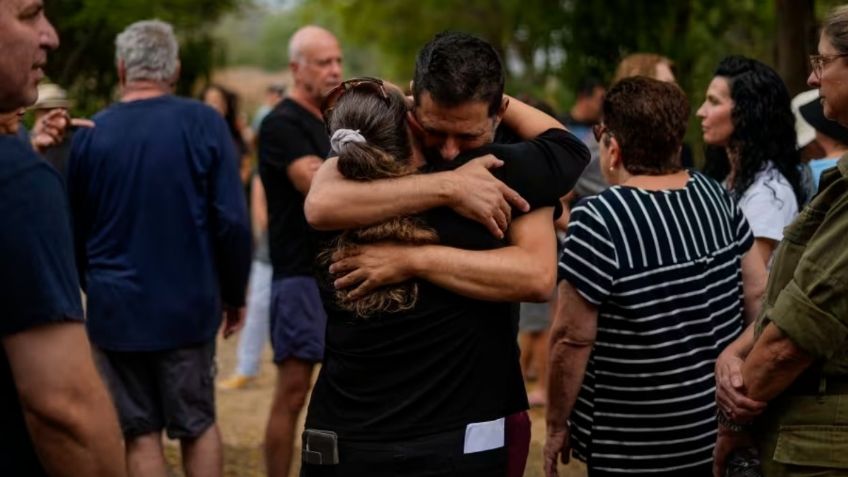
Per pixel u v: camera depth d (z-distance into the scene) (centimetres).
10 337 255
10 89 265
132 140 522
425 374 333
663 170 403
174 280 526
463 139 336
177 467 697
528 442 358
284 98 588
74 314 261
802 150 544
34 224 254
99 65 1485
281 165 569
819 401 323
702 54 1073
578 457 416
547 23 1107
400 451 331
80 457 262
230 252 541
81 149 527
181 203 526
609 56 1070
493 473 339
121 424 534
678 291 387
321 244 349
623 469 395
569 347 394
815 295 308
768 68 482
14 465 265
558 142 354
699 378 391
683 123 402
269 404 860
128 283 521
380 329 334
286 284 577
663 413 389
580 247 385
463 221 336
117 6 1402
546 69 1159
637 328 386
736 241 413
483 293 330
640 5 1036
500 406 341
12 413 265
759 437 344
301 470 356
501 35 2169
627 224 384
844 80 333
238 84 3088
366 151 329
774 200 466
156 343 523
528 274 331
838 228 307
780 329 316
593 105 823
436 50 328
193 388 538
